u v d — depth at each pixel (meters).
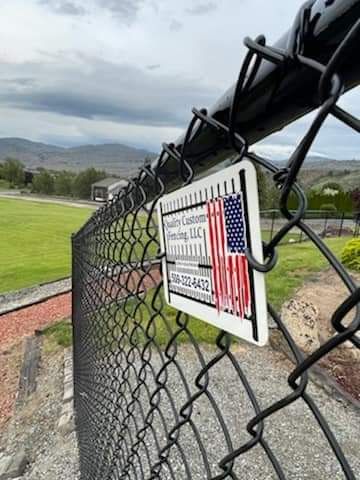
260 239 0.43
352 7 0.32
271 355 4.24
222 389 3.65
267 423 3.21
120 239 1.23
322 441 3.01
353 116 0.32
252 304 0.45
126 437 1.43
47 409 4.09
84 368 2.36
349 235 11.09
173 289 0.69
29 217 25.34
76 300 3.01
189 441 2.88
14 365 5.70
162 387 0.96
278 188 0.43
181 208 0.64
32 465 3.25
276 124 0.47
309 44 0.35
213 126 0.54
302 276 6.64
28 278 11.25
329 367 3.81
